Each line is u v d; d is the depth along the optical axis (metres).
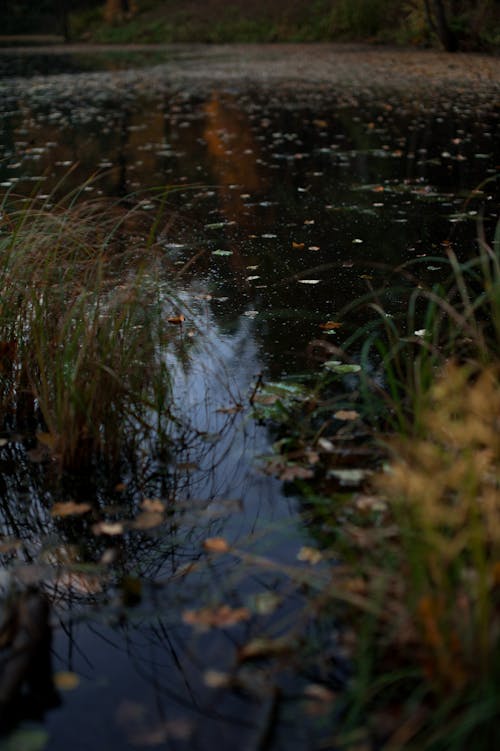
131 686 2.00
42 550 2.63
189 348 4.19
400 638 1.96
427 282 5.10
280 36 31.33
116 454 3.15
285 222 6.87
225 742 1.82
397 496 2.39
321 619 2.17
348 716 1.85
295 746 1.79
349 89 16.31
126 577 2.45
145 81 20.05
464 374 2.95
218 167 9.39
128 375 3.31
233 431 3.33
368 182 8.22
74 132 12.50
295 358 4.05
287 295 5.04
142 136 11.86
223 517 2.74
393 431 3.17
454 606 1.91
